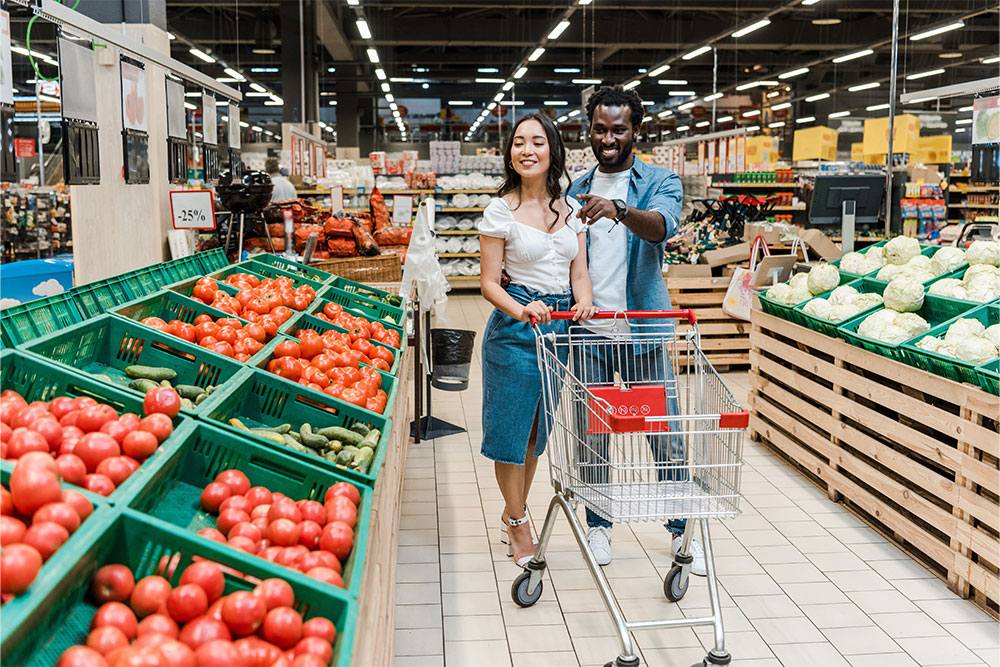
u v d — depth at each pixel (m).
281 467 1.93
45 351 2.16
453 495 4.32
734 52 20.19
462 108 19.98
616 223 3.43
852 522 3.96
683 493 2.65
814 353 4.54
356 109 19.70
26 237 9.12
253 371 2.51
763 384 5.13
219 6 16.42
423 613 3.06
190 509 1.78
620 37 18.48
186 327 2.75
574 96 20.23
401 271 6.16
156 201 5.09
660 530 3.91
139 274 3.21
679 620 2.49
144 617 1.29
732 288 5.77
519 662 2.74
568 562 3.51
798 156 13.60
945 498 3.25
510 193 3.29
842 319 4.19
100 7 5.04
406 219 8.30
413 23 18.34
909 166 12.41
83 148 3.59
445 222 13.17
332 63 19.41
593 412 2.59
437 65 19.61
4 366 1.91
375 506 1.84
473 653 2.79
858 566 3.48
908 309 4.13
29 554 1.13
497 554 3.59
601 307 3.42
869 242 10.96
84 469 1.52
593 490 2.69
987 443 2.98
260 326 2.99
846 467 4.06
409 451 5.10
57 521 1.27
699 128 20.77
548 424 2.92
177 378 2.52
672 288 7.01
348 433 2.36
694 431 2.51
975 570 3.09
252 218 5.53
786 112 20.77
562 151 3.23
